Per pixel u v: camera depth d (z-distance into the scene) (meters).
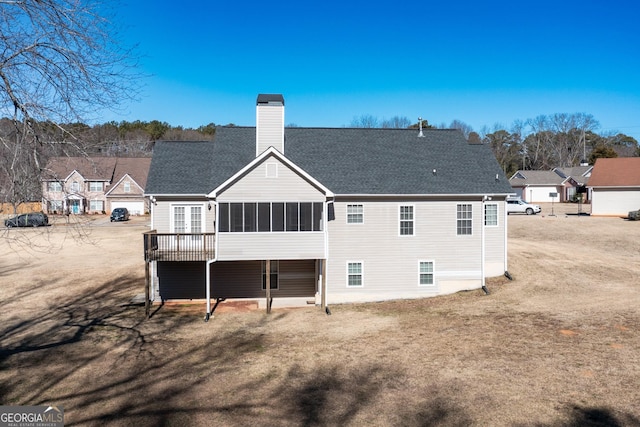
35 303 22.97
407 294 23.55
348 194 22.70
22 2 9.38
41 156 10.20
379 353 15.58
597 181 48.22
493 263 25.62
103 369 14.39
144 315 21.11
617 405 11.30
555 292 22.81
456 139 28.12
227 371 14.20
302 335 18.02
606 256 29.92
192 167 24.33
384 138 27.59
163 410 11.52
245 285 24.02
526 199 71.69
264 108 24.20
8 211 11.50
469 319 19.30
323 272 22.03
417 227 23.52
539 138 107.12
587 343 15.56
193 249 21.36
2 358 15.38
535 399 11.77
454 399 11.92
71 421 10.89
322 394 12.42
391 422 10.81
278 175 21.11
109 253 35.47
